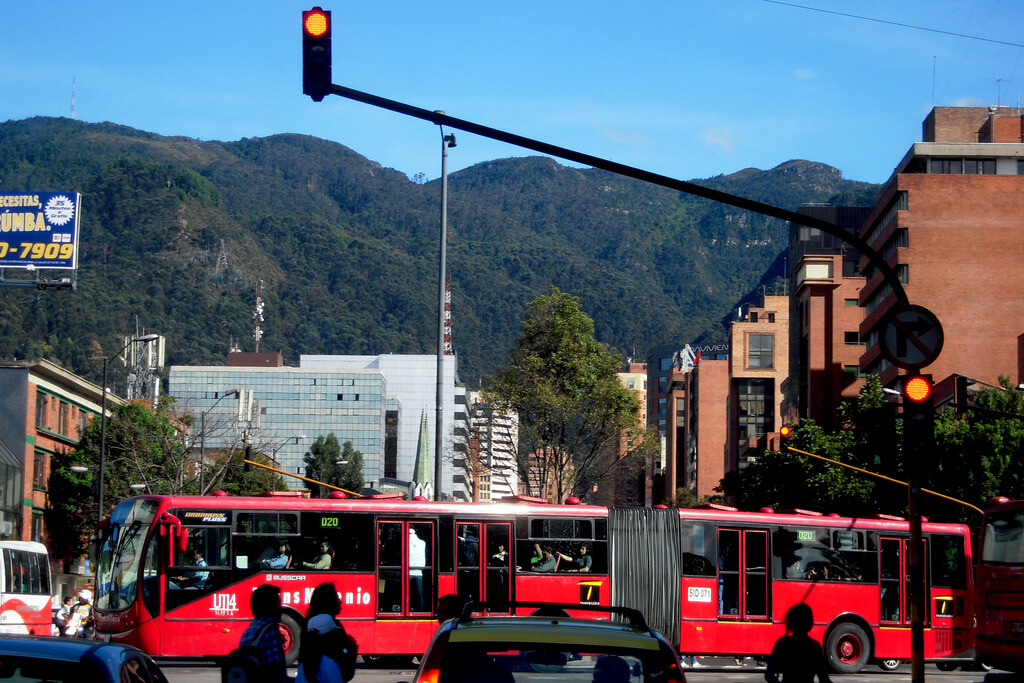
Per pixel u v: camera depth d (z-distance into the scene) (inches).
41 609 1595.7
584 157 658.2
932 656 1202.6
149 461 2596.0
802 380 4077.3
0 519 2445.9
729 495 3769.7
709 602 1144.2
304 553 1065.5
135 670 365.7
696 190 677.9
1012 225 3255.4
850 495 2252.7
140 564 1032.8
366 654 1065.5
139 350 5049.2
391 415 7834.6
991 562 852.6
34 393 2667.3
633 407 2468.0
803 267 4069.9
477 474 2588.6
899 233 3319.4
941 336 698.8
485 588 1101.7
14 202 2669.8
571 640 313.9
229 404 7367.1
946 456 1977.1
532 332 2488.9
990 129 3585.1
